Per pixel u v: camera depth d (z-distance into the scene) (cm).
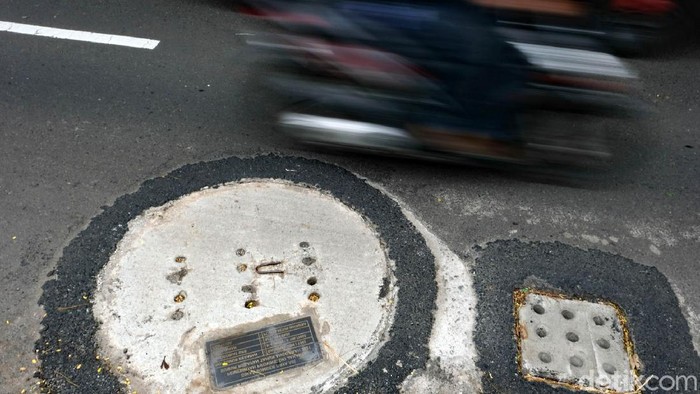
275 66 440
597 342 316
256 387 286
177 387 284
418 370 300
